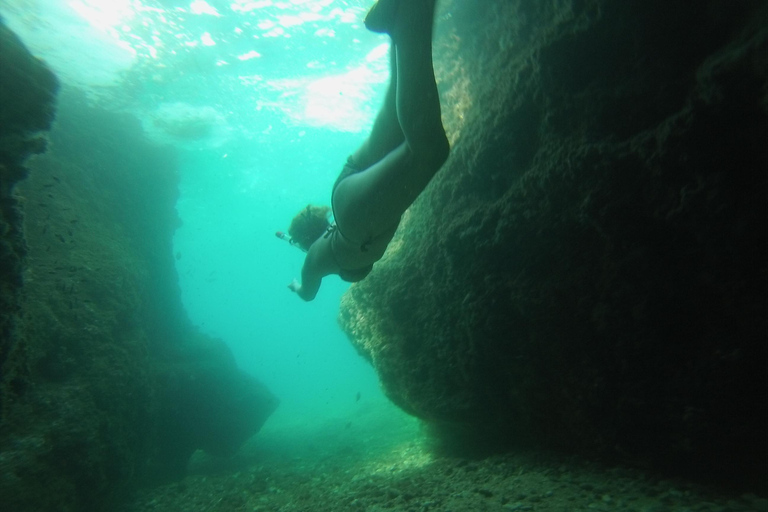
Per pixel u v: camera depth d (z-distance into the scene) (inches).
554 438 123.4
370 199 56.2
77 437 150.2
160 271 320.8
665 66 88.5
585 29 98.4
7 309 80.9
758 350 81.2
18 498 122.9
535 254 113.7
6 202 82.4
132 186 312.8
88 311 188.2
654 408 96.7
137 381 204.8
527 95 115.0
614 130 95.3
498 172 126.8
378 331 191.2
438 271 146.6
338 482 185.9
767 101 68.0
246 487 220.5
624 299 97.0
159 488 236.5
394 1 47.3
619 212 93.7
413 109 47.4
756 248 77.2
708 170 78.7
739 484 88.6
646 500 88.2
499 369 130.0
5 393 88.4
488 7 154.7
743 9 75.9
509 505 94.2
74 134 277.9
